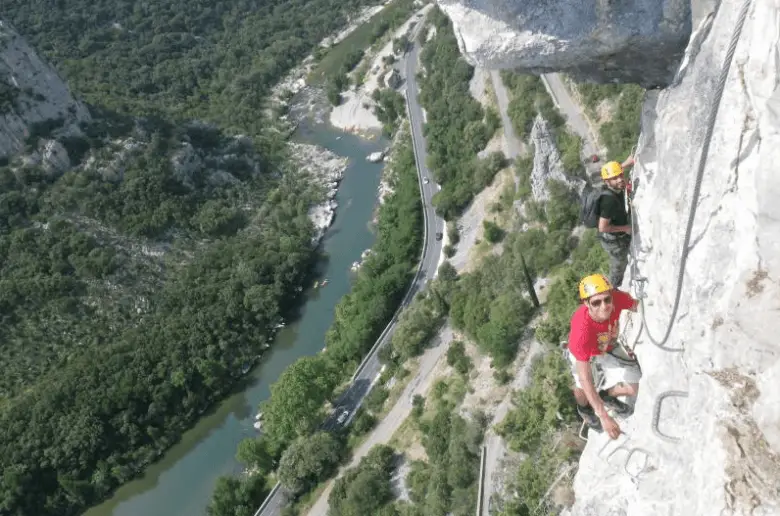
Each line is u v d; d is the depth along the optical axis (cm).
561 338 4622
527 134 7669
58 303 8200
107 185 9438
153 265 8850
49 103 9925
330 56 14138
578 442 3416
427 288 7144
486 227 7112
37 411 6800
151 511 6300
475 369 5712
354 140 11344
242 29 15325
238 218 9656
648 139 1323
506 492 4066
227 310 7762
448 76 9888
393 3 15000
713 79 1025
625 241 1447
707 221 1013
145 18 15188
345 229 9188
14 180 9288
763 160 845
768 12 860
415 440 5609
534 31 1212
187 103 13125
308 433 6194
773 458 833
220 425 6944
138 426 6838
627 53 1227
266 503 5912
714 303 977
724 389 904
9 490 6262
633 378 1302
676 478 1092
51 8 14900
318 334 7706
